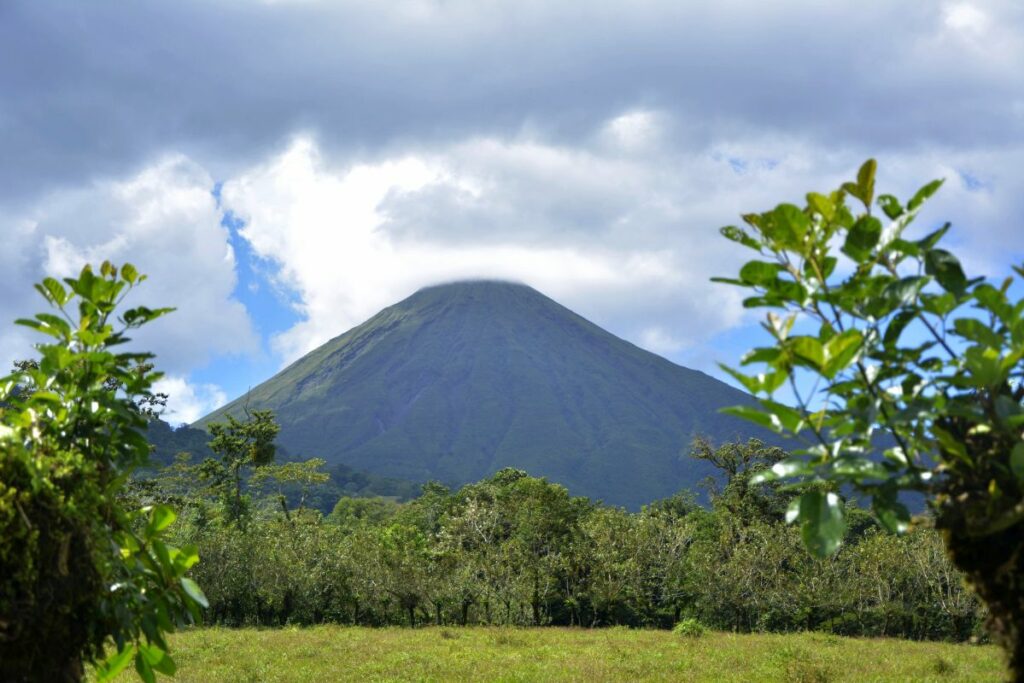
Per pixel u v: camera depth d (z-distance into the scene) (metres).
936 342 2.65
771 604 37.47
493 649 24.42
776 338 2.45
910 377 2.71
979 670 19.22
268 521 65.75
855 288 2.59
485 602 41.78
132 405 4.28
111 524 3.90
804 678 17.38
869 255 2.63
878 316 2.55
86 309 4.17
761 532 39.72
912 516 2.66
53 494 3.38
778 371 2.45
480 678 18.00
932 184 2.62
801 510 2.46
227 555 41.88
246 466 66.12
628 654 22.53
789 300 2.67
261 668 19.33
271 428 63.22
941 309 2.56
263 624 42.28
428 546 48.50
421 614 44.38
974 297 2.61
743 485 52.97
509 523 47.22
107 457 4.11
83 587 3.45
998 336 2.48
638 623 43.25
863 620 36.72
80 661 3.70
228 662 20.97
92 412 4.07
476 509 48.44
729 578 38.03
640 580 41.88
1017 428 2.51
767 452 56.66
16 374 4.15
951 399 2.69
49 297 4.21
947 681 17.50
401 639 28.14
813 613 37.19
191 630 31.41
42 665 3.39
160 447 139.25
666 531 43.56
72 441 4.01
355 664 20.48
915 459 2.68
